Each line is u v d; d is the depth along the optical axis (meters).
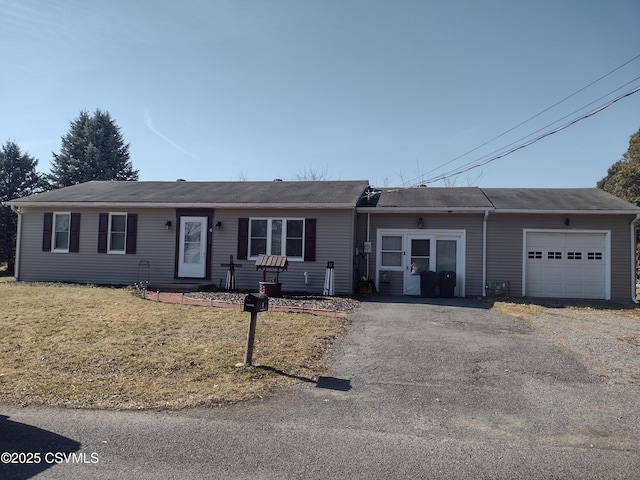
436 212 14.91
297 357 6.75
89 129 40.91
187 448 3.96
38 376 5.79
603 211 14.10
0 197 31.64
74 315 9.28
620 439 4.26
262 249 14.98
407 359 6.87
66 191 18.03
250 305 6.35
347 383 5.79
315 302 11.97
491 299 13.59
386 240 15.35
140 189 17.95
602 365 6.67
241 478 3.48
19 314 9.32
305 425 4.48
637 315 11.29
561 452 3.97
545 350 7.46
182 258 15.53
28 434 4.21
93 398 5.12
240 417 4.66
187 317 9.24
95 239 16.16
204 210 15.41
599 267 14.55
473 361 6.80
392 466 3.67
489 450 3.98
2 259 29.69
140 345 7.16
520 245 14.74
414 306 11.81
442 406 5.05
